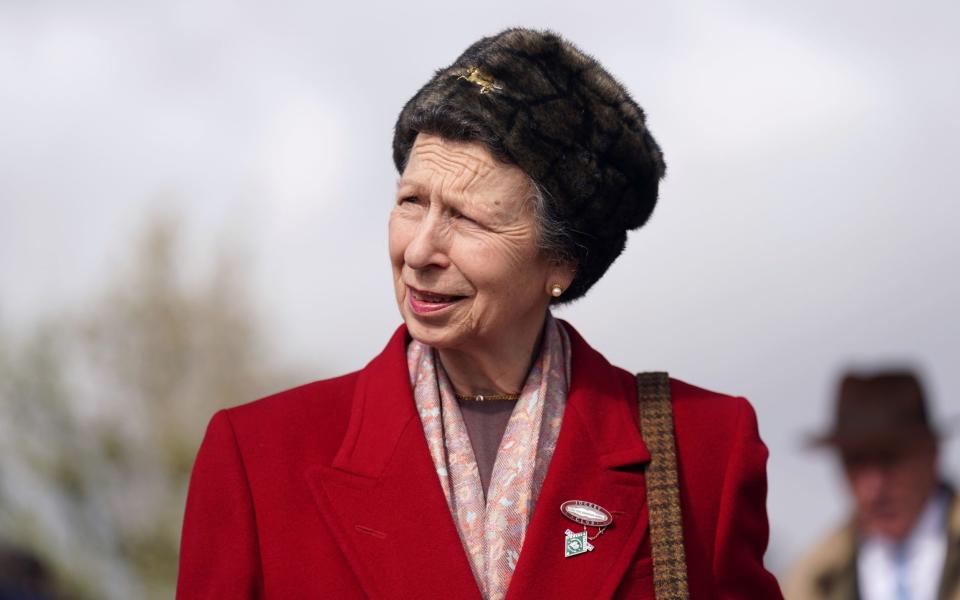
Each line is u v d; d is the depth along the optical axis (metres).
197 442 45.16
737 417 7.69
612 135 7.05
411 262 6.76
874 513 8.28
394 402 7.29
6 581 11.80
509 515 7.01
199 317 48.22
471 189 6.79
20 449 42.38
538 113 6.82
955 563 7.93
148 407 45.28
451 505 7.03
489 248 6.82
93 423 43.59
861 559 8.33
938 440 8.21
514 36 7.01
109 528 41.72
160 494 43.28
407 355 7.61
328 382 7.68
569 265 7.26
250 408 7.42
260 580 6.93
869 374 8.52
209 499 7.10
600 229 7.19
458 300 6.92
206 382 47.59
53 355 44.56
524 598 6.80
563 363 7.62
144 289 47.97
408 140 7.09
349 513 7.00
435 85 6.91
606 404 7.53
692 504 7.36
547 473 7.19
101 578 40.34
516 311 7.07
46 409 43.03
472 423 7.33
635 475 7.31
